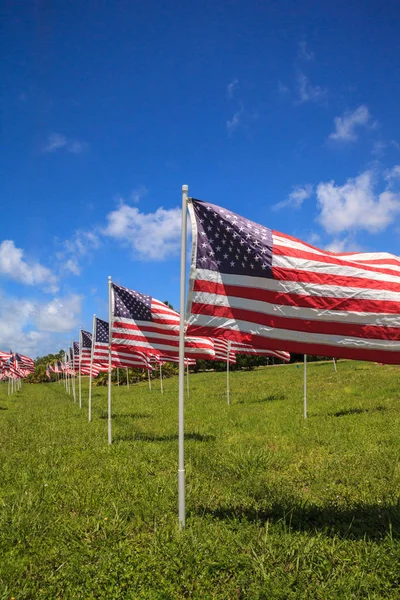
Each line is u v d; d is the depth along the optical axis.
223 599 4.59
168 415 17.83
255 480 8.00
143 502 7.10
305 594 4.47
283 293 6.14
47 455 10.95
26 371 51.25
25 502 7.25
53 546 5.80
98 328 17.58
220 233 6.41
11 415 22.77
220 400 22.59
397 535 5.62
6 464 10.12
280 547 5.39
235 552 5.32
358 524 6.16
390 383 24.61
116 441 12.59
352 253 6.60
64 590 4.88
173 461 9.77
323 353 6.04
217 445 11.24
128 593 4.70
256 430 13.21
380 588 4.60
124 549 5.54
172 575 4.95
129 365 15.88
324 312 6.07
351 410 16.05
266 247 6.24
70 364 38.88
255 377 38.72
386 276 6.15
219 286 6.31
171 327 12.85
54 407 25.95
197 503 7.11
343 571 4.90
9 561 5.34
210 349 12.88
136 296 12.77
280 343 6.09
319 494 7.34
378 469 8.37
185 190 6.56
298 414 15.78
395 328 5.97
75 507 7.19
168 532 5.90
